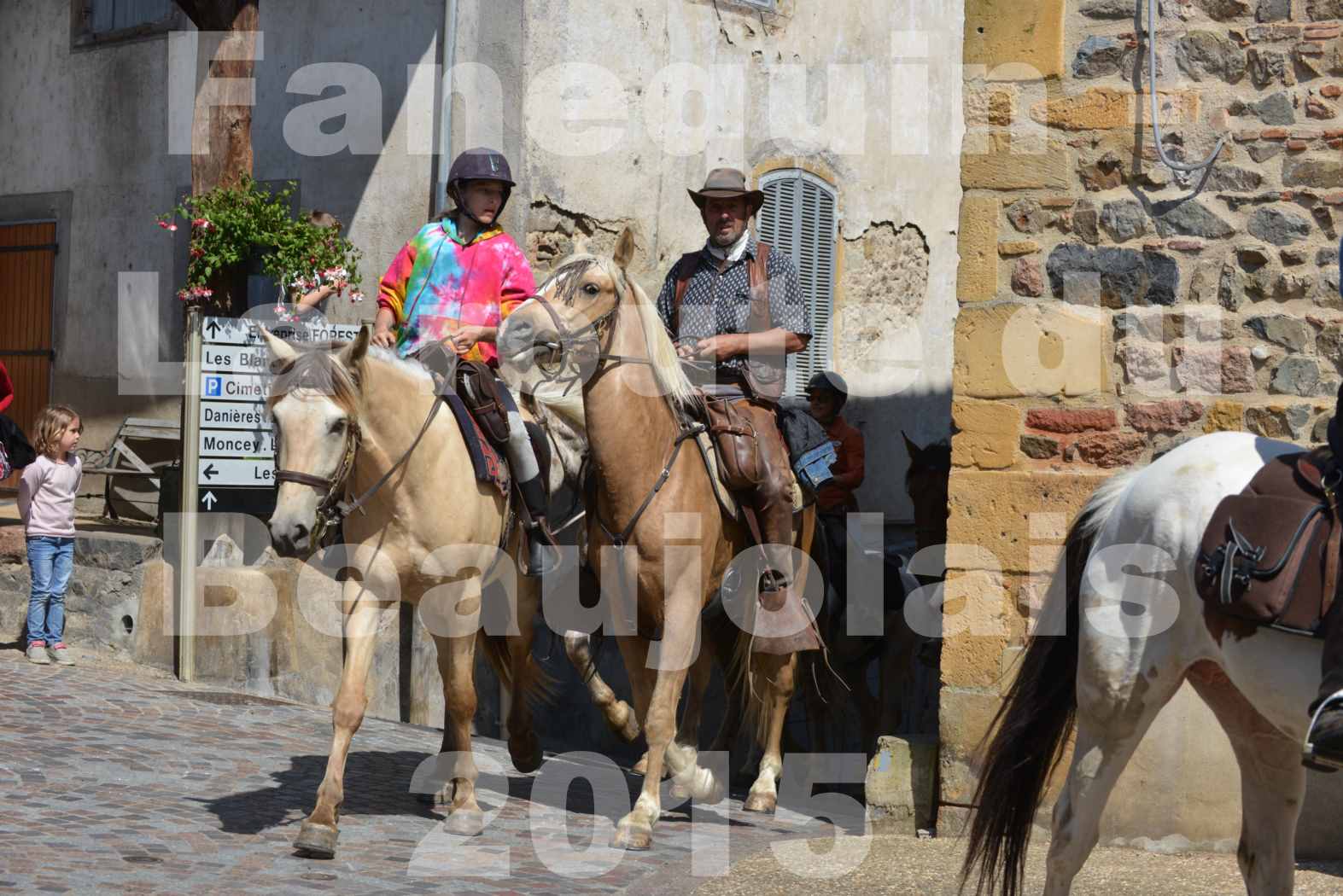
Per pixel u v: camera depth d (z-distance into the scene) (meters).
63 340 13.44
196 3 9.95
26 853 5.15
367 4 11.08
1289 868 4.44
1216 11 6.38
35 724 7.50
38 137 13.78
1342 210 6.16
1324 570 3.98
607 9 11.20
